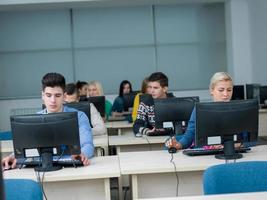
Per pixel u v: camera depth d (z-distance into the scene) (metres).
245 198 1.51
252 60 7.24
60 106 2.50
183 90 7.71
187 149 2.65
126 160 2.45
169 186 2.33
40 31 7.54
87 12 7.57
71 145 2.26
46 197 2.24
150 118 3.85
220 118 2.29
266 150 2.61
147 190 2.32
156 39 7.66
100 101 5.18
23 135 2.22
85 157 2.37
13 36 7.52
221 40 7.73
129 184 2.76
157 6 7.62
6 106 7.54
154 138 3.58
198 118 2.29
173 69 7.71
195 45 7.72
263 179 1.72
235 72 7.34
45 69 7.58
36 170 2.25
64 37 7.58
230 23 7.37
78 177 2.14
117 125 4.95
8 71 7.54
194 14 7.69
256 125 2.38
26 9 7.00
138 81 7.65
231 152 2.36
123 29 7.62
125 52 7.64
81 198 2.25
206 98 7.70
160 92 3.69
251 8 7.12
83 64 7.61
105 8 7.55
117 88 7.65
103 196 2.25
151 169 2.19
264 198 1.50
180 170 2.20
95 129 3.81
